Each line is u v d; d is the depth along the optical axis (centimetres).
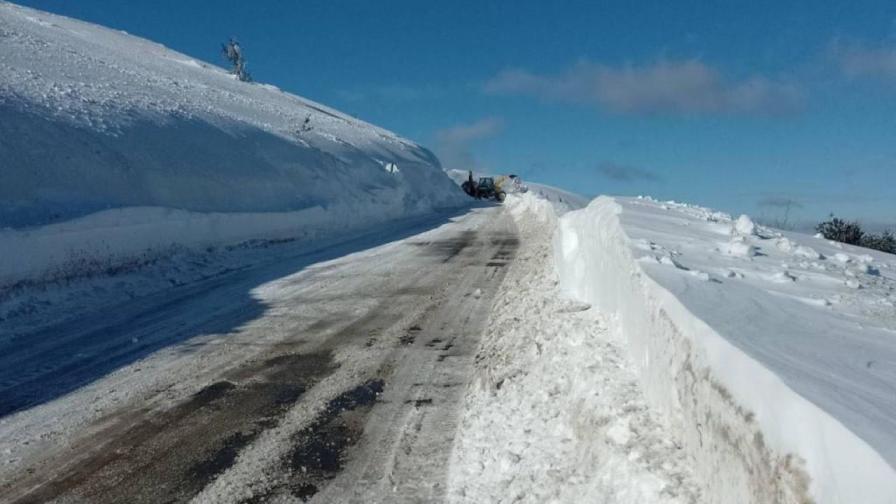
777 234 830
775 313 340
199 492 408
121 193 1245
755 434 224
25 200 1015
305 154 2277
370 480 419
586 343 471
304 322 823
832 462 182
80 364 661
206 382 603
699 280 392
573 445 375
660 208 924
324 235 1802
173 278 1110
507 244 1582
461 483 406
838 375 240
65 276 945
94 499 401
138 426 507
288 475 428
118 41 4672
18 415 533
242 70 4728
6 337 759
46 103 1411
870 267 624
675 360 315
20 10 4275
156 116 1733
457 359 662
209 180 1564
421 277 1130
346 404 546
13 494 409
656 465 293
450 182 4241
